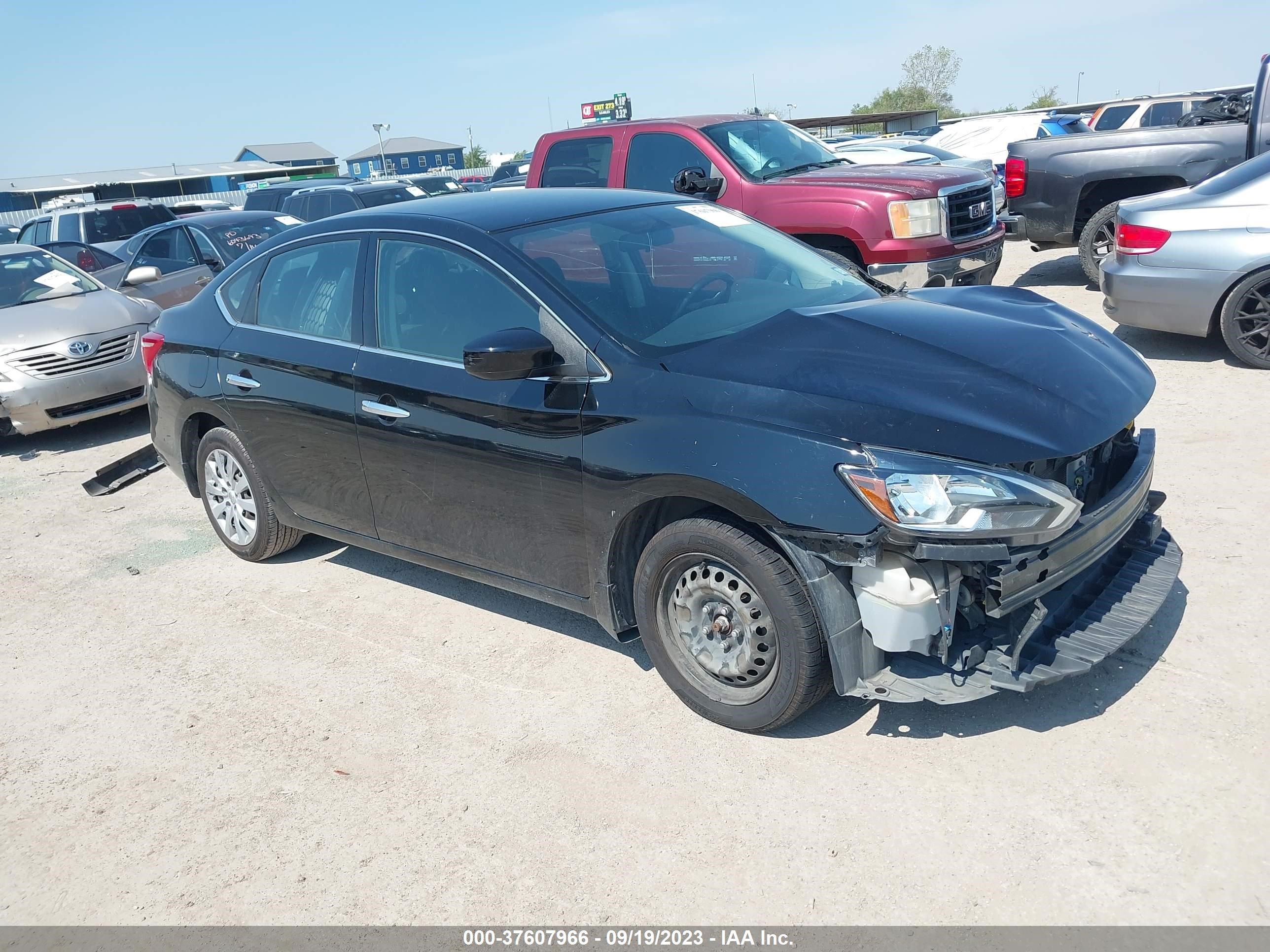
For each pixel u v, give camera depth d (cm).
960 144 2028
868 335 334
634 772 317
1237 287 645
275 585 493
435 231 395
